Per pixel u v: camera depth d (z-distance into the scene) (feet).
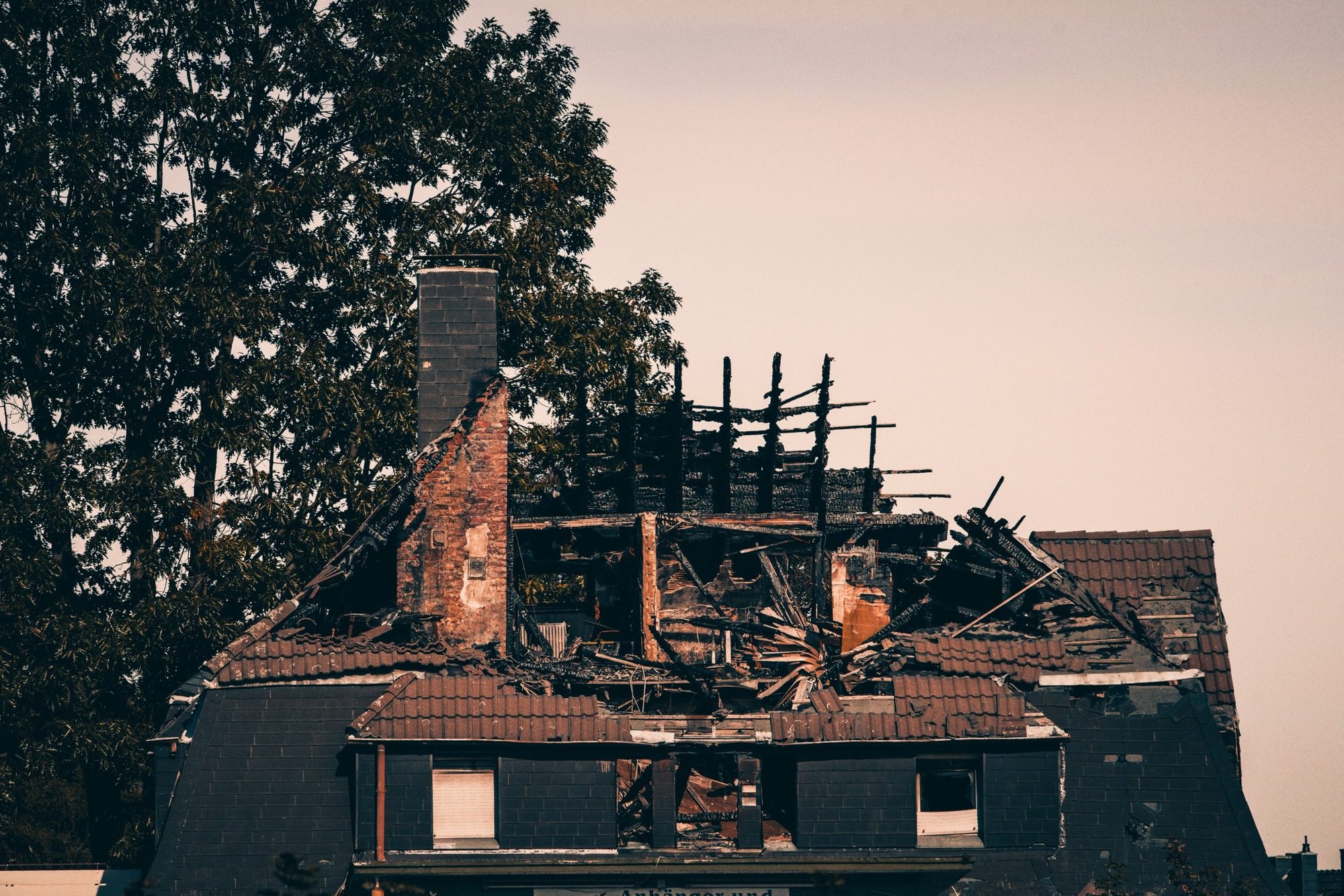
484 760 170.81
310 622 180.45
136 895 141.38
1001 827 171.32
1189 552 185.98
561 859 167.84
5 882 185.78
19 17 233.96
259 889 168.14
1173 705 175.73
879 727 171.12
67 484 223.10
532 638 200.34
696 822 174.91
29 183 225.97
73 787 234.58
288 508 224.94
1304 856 197.57
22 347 232.53
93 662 215.72
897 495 221.05
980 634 181.27
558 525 204.85
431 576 181.68
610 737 169.99
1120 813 172.86
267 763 171.12
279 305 234.58
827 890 165.48
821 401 214.90
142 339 227.81
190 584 225.97
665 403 228.43
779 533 205.67
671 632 205.57
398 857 166.91
